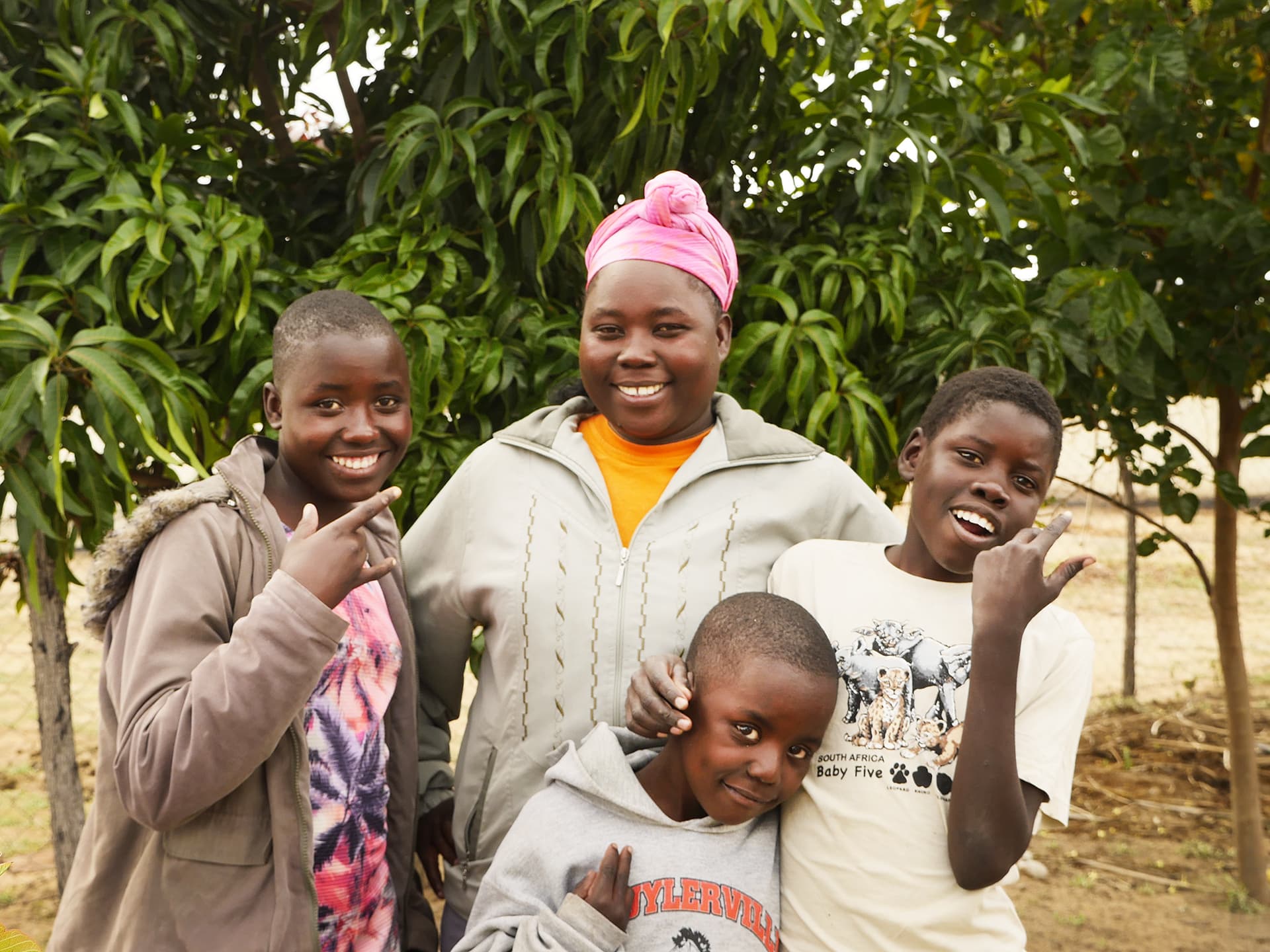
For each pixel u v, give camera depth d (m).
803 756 1.43
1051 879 4.27
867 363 2.70
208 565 1.48
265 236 2.43
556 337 2.51
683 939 1.41
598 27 2.43
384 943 1.68
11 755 4.97
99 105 2.33
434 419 2.44
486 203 2.39
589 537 1.74
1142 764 5.38
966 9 3.35
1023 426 1.48
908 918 1.43
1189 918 3.95
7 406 2.00
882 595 1.58
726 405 1.83
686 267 1.66
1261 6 3.41
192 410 2.23
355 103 2.88
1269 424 3.69
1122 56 3.08
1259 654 7.12
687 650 1.68
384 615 1.74
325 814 1.56
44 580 3.00
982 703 1.38
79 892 1.51
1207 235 3.26
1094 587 8.78
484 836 1.77
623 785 1.51
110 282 2.19
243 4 2.87
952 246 2.75
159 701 1.38
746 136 2.79
